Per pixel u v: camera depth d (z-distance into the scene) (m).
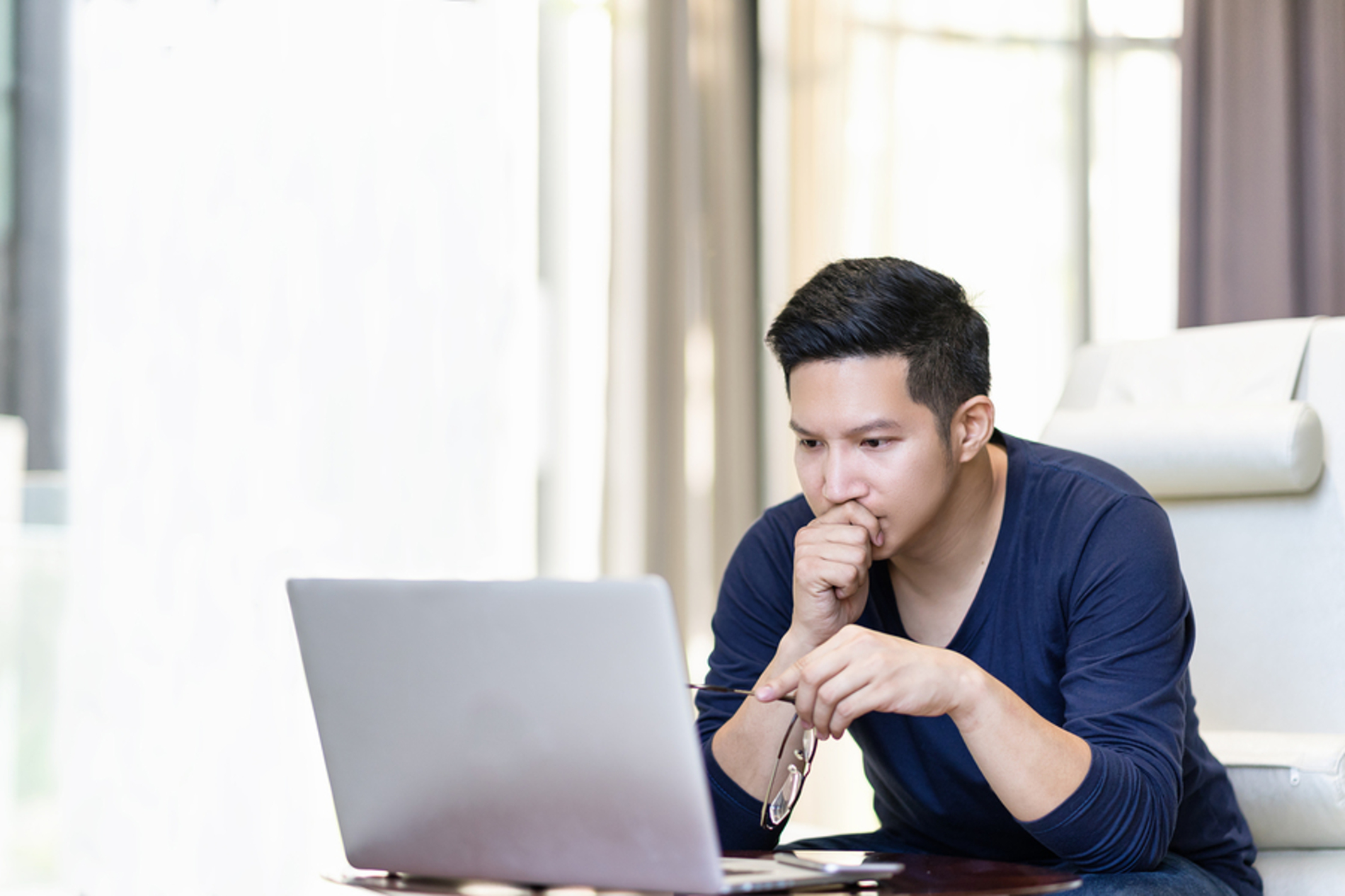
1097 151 3.68
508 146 3.17
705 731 1.53
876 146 3.55
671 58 3.31
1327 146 3.40
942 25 3.63
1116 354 2.26
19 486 2.62
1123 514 1.38
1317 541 1.95
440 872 1.05
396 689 1.01
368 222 2.94
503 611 0.94
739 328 3.41
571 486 3.25
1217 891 1.29
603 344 3.28
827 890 0.96
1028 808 1.15
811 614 1.33
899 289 1.27
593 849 0.96
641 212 3.26
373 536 2.93
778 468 3.45
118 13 2.71
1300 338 2.05
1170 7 3.69
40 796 2.62
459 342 3.05
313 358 2.87
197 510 2.72
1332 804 1.62
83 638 2.63
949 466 1.32
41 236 2.66
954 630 1.45
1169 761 1.25
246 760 2.74
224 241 2.77
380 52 2.97
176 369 2.72
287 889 2.77
